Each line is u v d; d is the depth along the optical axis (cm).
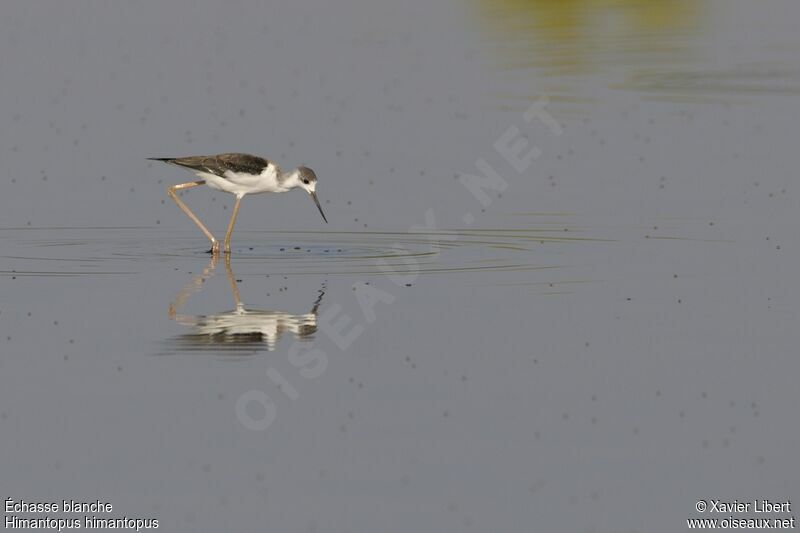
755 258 1688
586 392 1219
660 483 1040
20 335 1386
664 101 2719
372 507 1005
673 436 1120
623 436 1122
